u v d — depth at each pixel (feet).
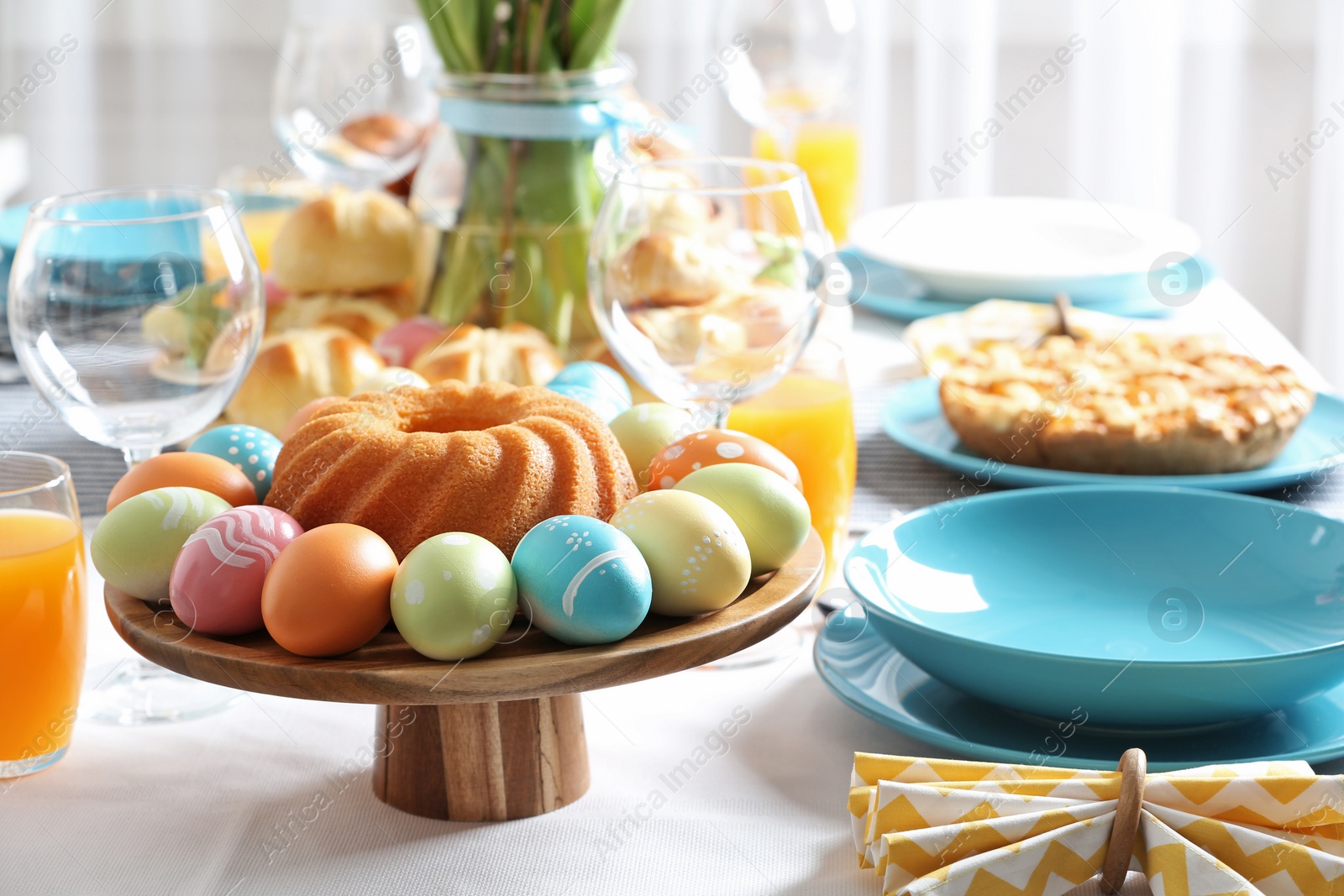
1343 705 4.68
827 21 7.11
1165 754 4.54
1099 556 5.01
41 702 4.65
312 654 4.32
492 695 4.26
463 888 4.39
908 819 4.34
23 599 4.60
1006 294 6.68
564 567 4.32
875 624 4.70
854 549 4.83
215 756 4.73
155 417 5.03
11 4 12.59
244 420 5.65
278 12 12.94
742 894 4.37
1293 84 12.04
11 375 6.18
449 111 5.82
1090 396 5.73
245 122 13.34
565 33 5.84
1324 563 4.87
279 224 6.78
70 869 4.42
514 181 5.86
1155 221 7.10
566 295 5.94
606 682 4.30
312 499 4.54
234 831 4.51
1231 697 4.47
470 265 5.91
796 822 4.52
